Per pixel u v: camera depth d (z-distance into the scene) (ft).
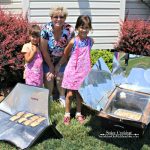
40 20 14.20
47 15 14.23
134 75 9.66
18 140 8.27
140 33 14.23
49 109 9.03
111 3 14.93
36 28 9.80
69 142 8.48
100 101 8.96
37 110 9.11
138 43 14.28
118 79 9.73
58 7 9.73
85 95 8.84
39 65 10.06
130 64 9.79
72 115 10.07
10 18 12.42
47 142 8.39
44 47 10.07
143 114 8.66
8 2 14.66
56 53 10.30
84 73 9.52
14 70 11.82
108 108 8.87
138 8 16.40
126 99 9.11
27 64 10.03
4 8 14.32
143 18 16.42
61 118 9.75
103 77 9.48
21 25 12.14
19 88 9.55
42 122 8.73
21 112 9.23
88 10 14.75
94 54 13.87
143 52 14.32
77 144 8.41
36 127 8.56
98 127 9.30
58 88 10.76
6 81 12.18
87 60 9.53
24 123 8.75
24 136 8.36
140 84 9.48
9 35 11.66
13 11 14.73
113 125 8.96
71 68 9.46
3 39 11.72
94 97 8.97
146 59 9.65
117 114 8.69
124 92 9.25
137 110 8.88
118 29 15.28
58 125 9.31
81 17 9.27
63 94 10.75
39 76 10.14
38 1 13.99
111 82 9.57
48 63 10.29
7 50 11.46
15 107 9.42
